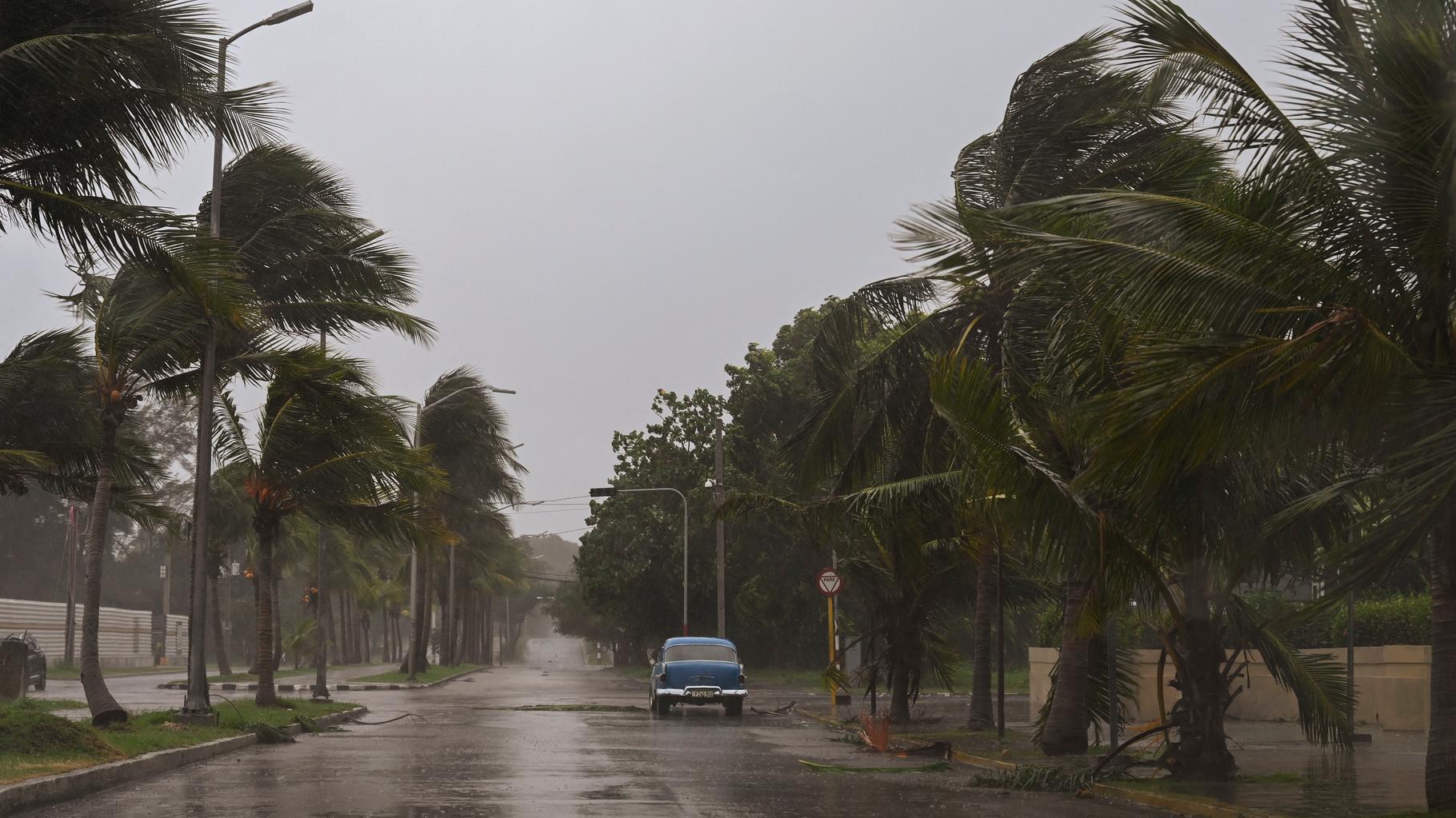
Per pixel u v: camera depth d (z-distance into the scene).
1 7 15.64
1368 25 10.05
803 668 64.88
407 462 25.48
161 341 21.47
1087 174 18.86
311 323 25.28
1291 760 17.08
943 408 13.70
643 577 65.94
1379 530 9.66
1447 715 10.58
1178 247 10.51
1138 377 10.21
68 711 26.80
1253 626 15.70
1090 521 13.08
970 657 54.12
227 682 51.31
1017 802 13.05
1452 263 10.47
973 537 18.86
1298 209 10.63
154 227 16.59
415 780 14.66
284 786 13.89
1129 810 12.44
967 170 20.50
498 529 79.06
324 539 33.66
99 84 15.97
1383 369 9.85
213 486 52.66
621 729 25.00
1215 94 10.99
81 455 24.70
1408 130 10.02
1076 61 18.94
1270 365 9.98
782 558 58.62
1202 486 13.17
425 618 64.12
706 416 66.31
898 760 18.17
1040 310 16.92
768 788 14.09
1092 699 19.27
